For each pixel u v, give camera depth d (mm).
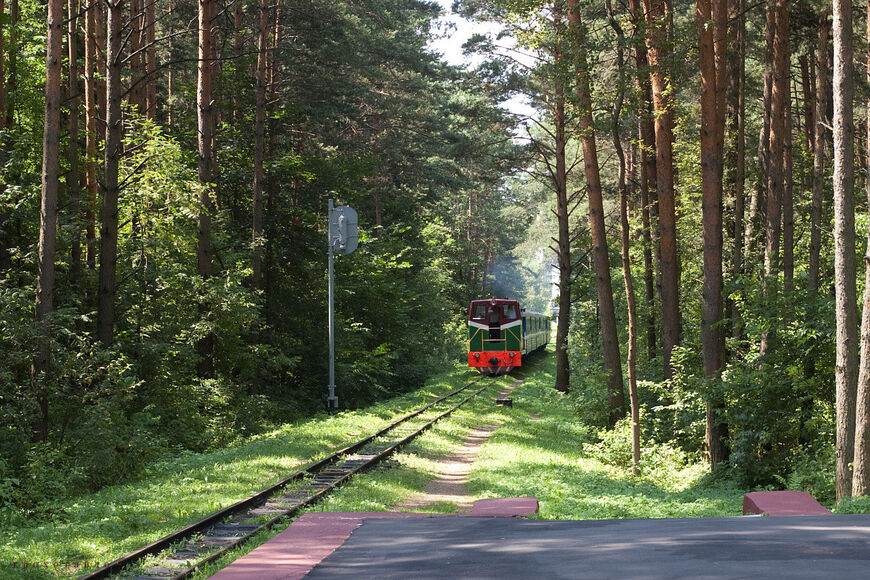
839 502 12922
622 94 18797
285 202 36531
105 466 17156
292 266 36656
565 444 24922
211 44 31203
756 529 8008
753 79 32438
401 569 6773
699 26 19344
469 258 78812
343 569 7000
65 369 18188
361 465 17812
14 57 22984
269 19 34688
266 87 34094
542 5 20188
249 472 17078
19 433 16938
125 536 11820
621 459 21406
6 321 17516
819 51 24031
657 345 31578
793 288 21594
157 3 37656
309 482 15766
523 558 6945
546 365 60781
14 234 22438
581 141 26297
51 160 18203
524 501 11633
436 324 56656
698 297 30547
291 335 35969
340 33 36188
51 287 18203
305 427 25125
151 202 23953
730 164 27594
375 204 51719
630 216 34250
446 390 40750
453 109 48875
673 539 7543
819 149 23203
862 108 28109
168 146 23266
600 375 25938
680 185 29828
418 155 52844
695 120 29047
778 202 24094
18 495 14703
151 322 24891
